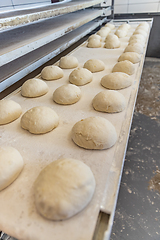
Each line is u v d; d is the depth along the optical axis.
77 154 0.81
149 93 2.86
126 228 1.25
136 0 3.83
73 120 1.05
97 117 0.91
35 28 1.89
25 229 0.54
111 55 2.08
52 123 0.96
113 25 3.34
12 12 1.45
